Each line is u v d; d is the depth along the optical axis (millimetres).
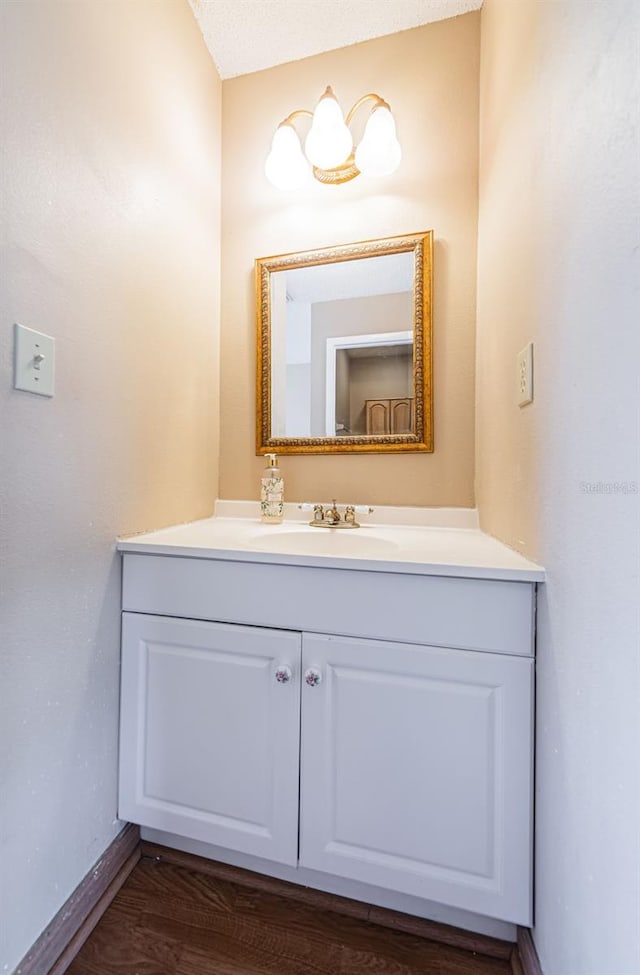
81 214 887
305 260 1404
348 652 878
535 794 785
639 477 471
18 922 761
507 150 1000
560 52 699
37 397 790
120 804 1014
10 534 742
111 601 994
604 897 532
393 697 856
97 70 924
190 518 1338
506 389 1000
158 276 1157
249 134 1472
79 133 878
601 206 559
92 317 923
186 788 982
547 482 745
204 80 1381
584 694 599
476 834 812
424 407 1319
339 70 1387
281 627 922
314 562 887
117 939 879
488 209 1171
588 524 591
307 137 1325
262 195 1464
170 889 987
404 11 1288
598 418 564
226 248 1497
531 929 795
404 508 1350
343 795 883
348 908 938
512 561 844
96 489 946
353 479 1396
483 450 1219
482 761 811
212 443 1466
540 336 783
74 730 890
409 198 1334
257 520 1439
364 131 1329
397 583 852
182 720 986
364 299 1374
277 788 922
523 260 881
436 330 1318
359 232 1374
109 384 980
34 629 795
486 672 808
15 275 738
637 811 465
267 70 1450
